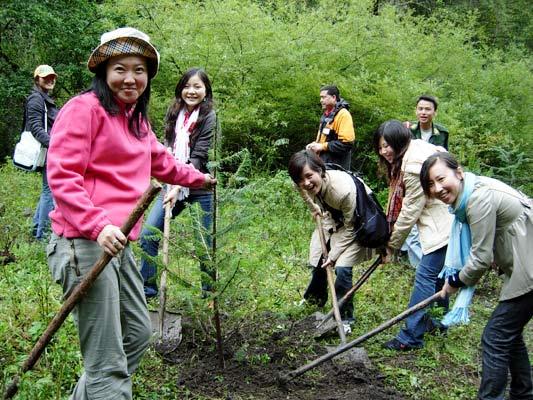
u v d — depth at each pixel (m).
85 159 2.52
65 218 2.53
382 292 5.53
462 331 4.84
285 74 9.59
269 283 5.24
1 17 11.93
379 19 10.79
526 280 3.21
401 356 4.31
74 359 3.46
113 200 2.61
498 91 12.70
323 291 4.89
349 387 3.76
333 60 10.17
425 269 4.35
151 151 2.97
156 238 3.89
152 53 2.64
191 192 4.47
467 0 21.05
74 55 12.72
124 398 2.68
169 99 9.08
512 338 3.36
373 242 4.30
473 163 8.45
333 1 11.13
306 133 10.05
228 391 3.58
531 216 3.22
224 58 9.03
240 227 3.68
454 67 12.44
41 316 4.00
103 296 2.57
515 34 21.14
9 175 9.26
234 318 4.30
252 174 8.42
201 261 3.72
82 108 2.50
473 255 3.31
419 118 6.21
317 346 4.20
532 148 11.66
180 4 10.01
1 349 3.67
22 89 12.39
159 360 3.78
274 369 3.86
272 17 10.84
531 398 3.59
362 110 9.67
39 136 6.04
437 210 4.38
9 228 6.16
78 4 12.45
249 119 8.89
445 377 4.04
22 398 2.94
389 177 4.52
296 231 5.96
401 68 10.53
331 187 4.26
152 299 4.69
